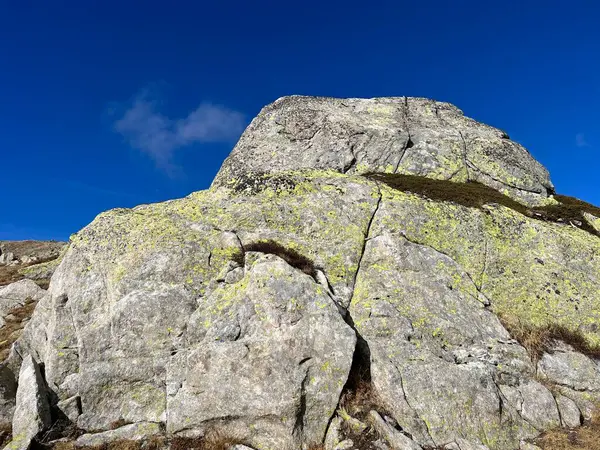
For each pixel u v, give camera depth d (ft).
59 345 54.29
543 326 57.82
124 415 49.47
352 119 93.20
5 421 50.14
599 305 59.82
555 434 45.93
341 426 43.91
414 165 84.53
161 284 55.16
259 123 98.68
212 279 56.34
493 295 60.75
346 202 66.49
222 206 66.08
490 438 44.80
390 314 53.16
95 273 57.77
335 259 60.39
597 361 54.75
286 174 70.95
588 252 64.95
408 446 41.22
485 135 95.40
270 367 45.60
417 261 59.67
